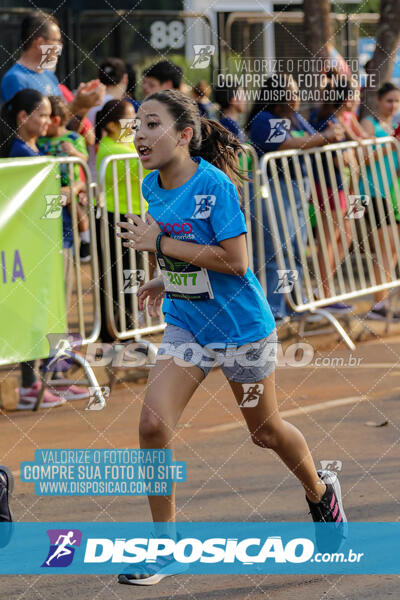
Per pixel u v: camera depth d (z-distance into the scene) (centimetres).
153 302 505
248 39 1487
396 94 1041
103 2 1502
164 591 443
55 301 733
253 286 455
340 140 962
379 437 670
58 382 770
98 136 855
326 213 942
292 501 553
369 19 1536
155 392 444
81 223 793
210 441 668
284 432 462
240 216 440
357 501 548
